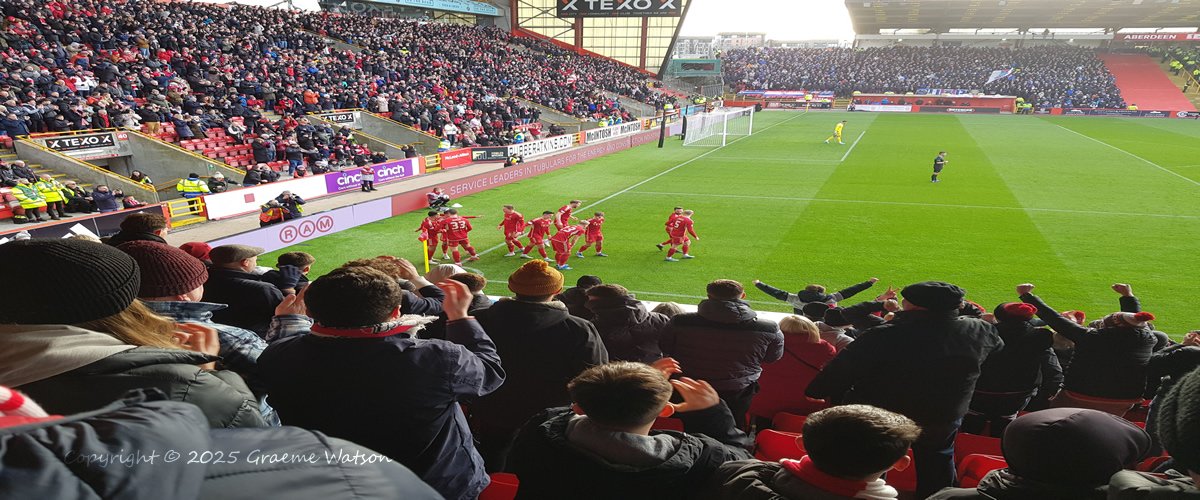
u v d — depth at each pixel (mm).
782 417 4910
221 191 21094
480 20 67375
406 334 2564
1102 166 29766
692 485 2234
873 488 1974
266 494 999
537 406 3803
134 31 29781
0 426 809
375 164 25922
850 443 1893
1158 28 82625
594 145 34750
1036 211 20438
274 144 25938
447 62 46969
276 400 2408
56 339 1478
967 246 16500
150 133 23891
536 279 3748
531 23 67062
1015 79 73250
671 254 15766
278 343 2482
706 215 20375
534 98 49094
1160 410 1720
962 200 22250
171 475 840
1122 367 4727
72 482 717
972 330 3689
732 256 15930
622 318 5230
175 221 17969
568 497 2176
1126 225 18516
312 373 2322
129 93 25016
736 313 4227
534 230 15828
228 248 4883
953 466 3834
